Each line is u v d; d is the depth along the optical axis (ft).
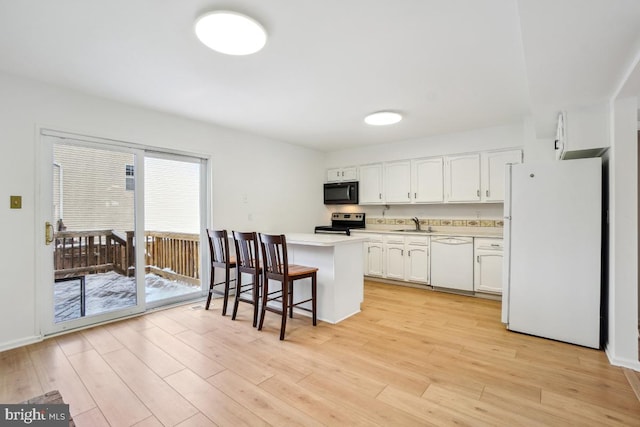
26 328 8.59
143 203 11.14
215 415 5.58
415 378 6.84
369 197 17.67
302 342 8.71
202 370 7.14
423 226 16.83
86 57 7.54
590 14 4.69
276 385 6.54
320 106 11.01
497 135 13.60
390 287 15.51
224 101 10.53
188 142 12.41
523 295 9.39
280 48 7.13
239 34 6.18
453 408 5.80
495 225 14.74
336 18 5.97
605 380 6.79
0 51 7.22
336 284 10.36
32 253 8.71
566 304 8.76
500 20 6.00
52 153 9.15
